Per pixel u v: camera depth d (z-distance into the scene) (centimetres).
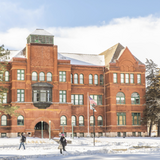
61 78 6581
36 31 6581
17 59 6325
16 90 6238
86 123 6812
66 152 2964
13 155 2745
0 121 6234
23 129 6162
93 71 7031
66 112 6488
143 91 6962
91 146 3831
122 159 2252
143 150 3070
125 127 6712
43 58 6481
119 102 6788
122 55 6912
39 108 6284
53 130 6297
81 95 6906
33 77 6391
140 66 7012
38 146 3903
